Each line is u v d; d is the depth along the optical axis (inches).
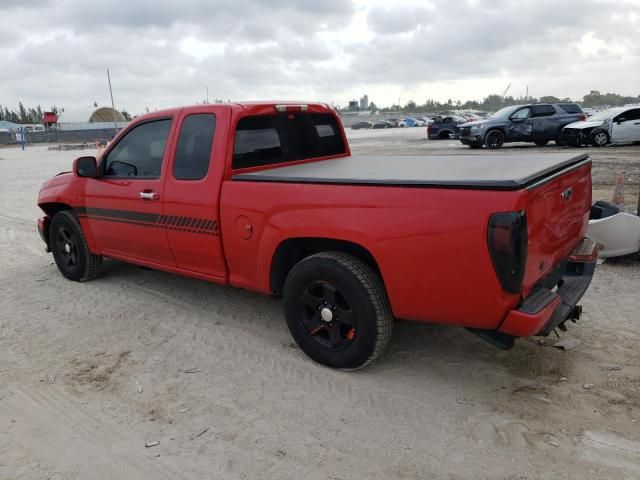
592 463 110.3
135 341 175.0
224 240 163.5
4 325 191.0
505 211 111.5
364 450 117.0
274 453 117.3
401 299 130.5
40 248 302.8
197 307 201.5
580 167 152.7
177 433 125.8
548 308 121.0
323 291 145.3
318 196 138.6
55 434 127.1
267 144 176.1
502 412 128.3
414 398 135.6
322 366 153.0
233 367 155.6
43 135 2516.0
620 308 183.3
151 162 186.7
